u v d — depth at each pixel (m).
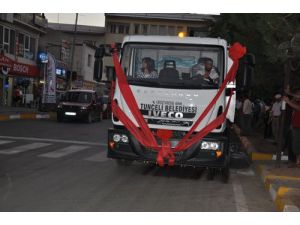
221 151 6.59
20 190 5.87
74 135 13.48
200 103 6.61
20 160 8.31
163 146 6.55
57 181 6.58
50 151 9.70
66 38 36.62
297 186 6.60
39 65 27.62
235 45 6.69
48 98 22.66
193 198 5.93
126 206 5.30
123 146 6.75
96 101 20.30
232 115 8.88
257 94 18.05
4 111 19.89
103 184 6.54
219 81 6.76
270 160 9.55
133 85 6.80
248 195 6.37
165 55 6.93
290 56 7.54
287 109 10.21
